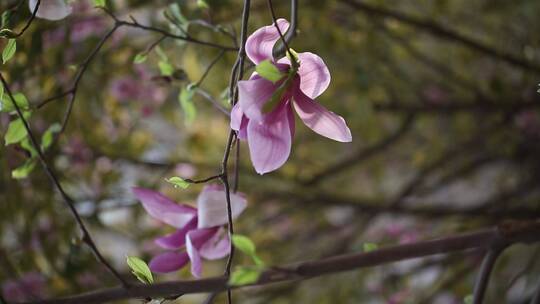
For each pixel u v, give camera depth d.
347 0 1.64
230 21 1.50
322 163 2.59
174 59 1.69
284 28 0.91
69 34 1.46
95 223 1.60
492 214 2.00
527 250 2.18
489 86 2.11
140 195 1.05
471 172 2.52
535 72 1.92
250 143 0.89
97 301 0.92
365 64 2.07
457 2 2.34
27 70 1.40
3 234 1.52
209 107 2.07
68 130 1.61
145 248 1.81
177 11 1.19
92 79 1.62
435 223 2.32
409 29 2.18
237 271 0.82
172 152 2.16
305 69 0.91
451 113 2.26
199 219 1.02
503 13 2.28
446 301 2.08
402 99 2.24
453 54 2.41
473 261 2.08
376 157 2.66
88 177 1.72
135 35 1.60
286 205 2.31
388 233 2.31
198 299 2.12
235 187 1.04
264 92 0.88
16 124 1.12
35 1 1.06
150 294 0.91
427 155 2.60
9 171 1.44
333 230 2.37
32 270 1.50
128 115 1.92
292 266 0.92
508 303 2.04
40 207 1.53
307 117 0.92
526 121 2.20
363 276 2.25
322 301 2.28
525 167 2.39
